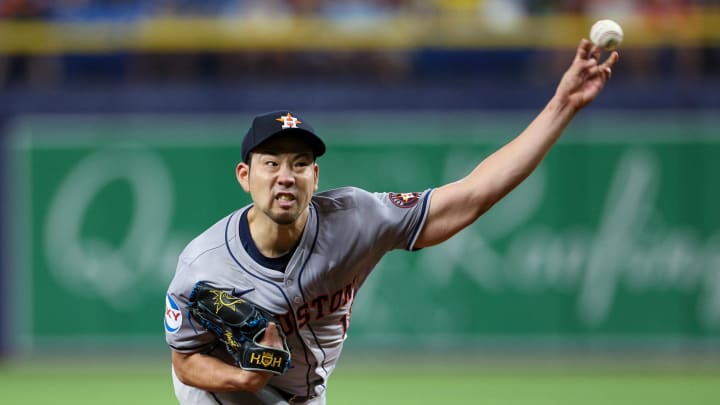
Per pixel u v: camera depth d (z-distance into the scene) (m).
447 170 41.12
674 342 40.78
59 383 37.22
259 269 16.41
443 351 41.19
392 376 38.44
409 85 42.38
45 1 47.03
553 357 41.00
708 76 45.19
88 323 41.53
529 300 41.03
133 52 45.72
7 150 41.53
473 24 45.44
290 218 15.62
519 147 16.48
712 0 45.66
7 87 44.12
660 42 44.97
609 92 41.03
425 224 16.75
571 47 45.09
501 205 41.16
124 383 37.06
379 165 41.28
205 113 41.53
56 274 41.53
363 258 16.86
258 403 18.00
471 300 41.12
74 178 41.53
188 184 41.41
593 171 41.00
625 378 37.84
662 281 40.84
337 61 45.22
